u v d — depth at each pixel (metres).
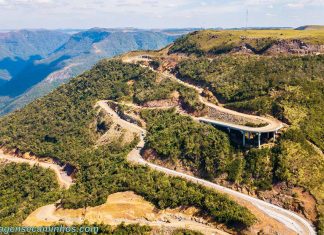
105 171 160.12
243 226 111.81
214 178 138.00
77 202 132.00
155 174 142.62
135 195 130.88
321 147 136.38
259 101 161.62
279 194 124.00
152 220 121.06
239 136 149.75
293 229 109.81
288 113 148.88
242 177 133.38
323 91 159.75
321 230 108.88
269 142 140.50
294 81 167.12
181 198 124.19
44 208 139.00
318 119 147.00
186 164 148.00
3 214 148.00
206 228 114.94
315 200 118.56
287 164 128.50
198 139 151.88
